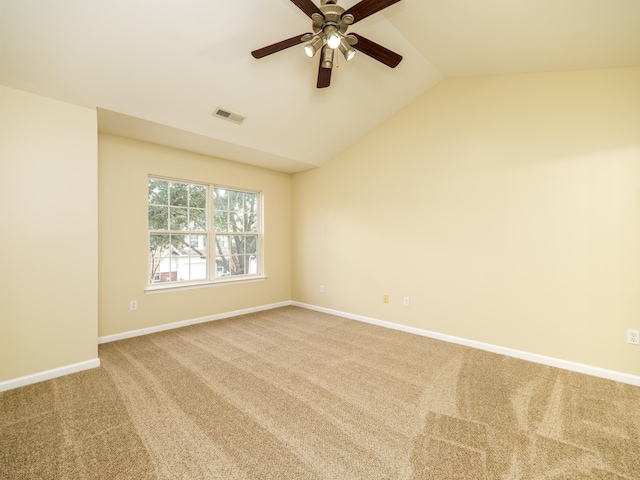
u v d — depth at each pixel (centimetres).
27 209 229
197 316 389
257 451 155
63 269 244
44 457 150
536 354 269
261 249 466
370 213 392
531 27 201
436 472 141
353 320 406
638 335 226
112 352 289
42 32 195
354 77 298
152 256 360
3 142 220
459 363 265
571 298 253
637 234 227
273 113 320
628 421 181
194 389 219
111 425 176
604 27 185
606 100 238
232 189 434
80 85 234
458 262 315
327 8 173
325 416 186
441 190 327
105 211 317
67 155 245
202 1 201
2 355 219
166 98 267
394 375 243
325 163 446
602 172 239
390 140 371
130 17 200
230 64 252
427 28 236
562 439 165
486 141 296
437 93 330
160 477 138
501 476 139
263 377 238
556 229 259
